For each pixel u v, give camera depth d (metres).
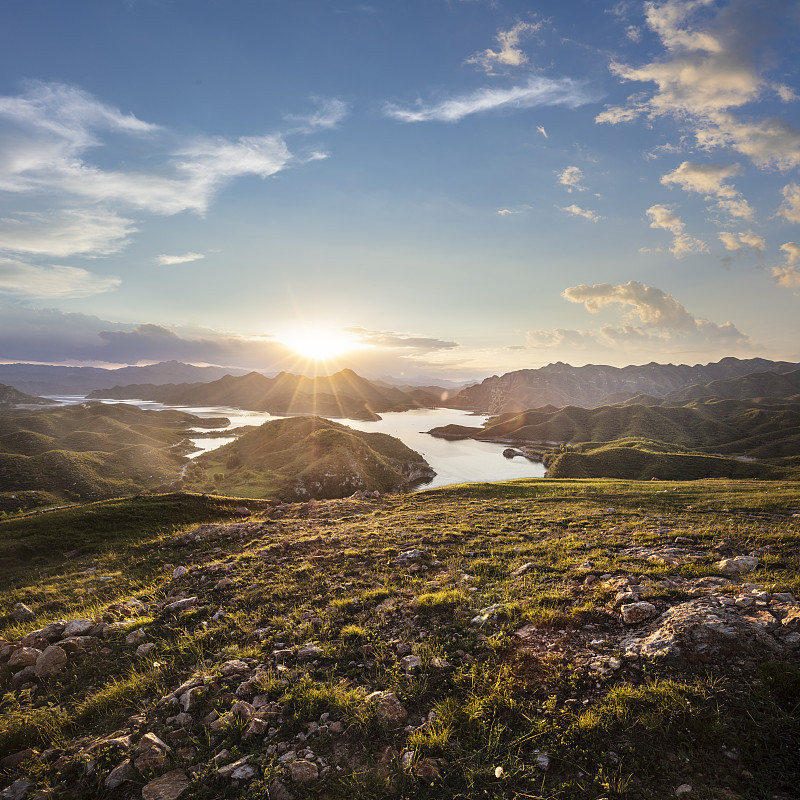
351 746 6.62
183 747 6.90
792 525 16.94
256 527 25.52
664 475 139.12
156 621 12.59
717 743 5.84
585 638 8.57
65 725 7.91
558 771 5.83
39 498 135.62
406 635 9.96
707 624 7.72
